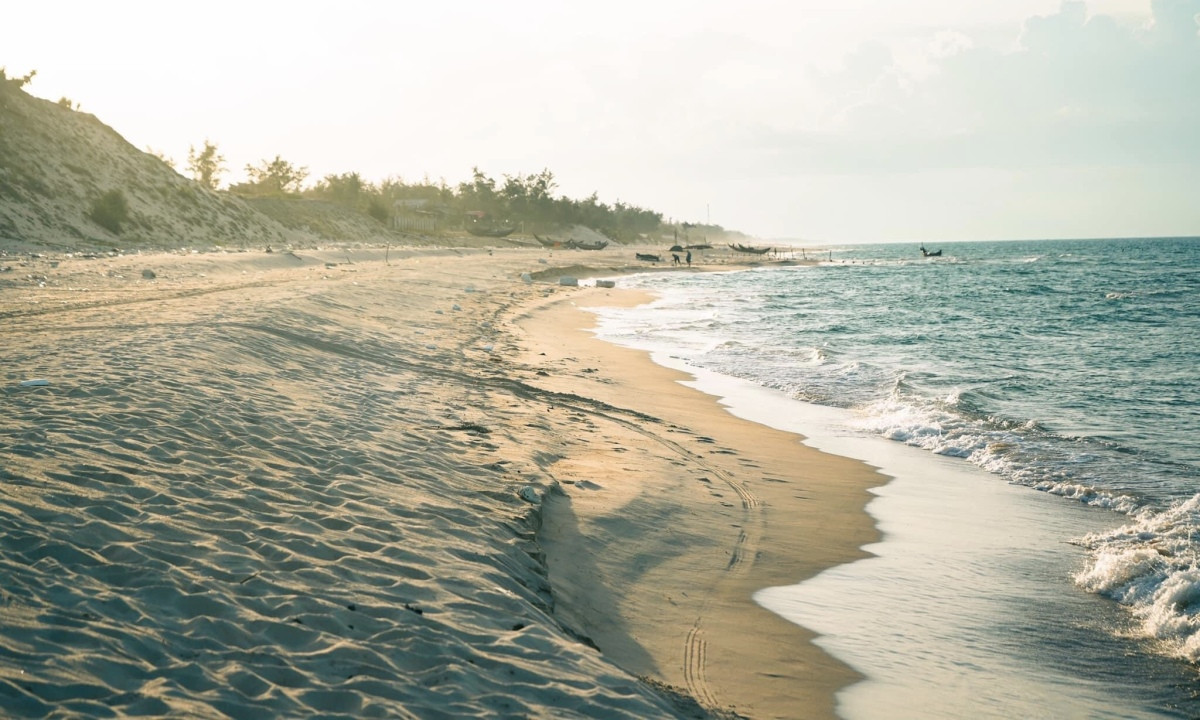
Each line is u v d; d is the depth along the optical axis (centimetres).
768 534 954
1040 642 708
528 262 7975
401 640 515
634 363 2292
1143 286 5909
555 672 510
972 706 605
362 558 636
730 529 956
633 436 1357
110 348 1341
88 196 6147
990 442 1420
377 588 588
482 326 2744
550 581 734
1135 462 1305
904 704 602
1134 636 722
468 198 17325
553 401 1567
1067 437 1471
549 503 932
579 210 18350
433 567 643
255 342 1567
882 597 793
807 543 934
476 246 11675
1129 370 2264
